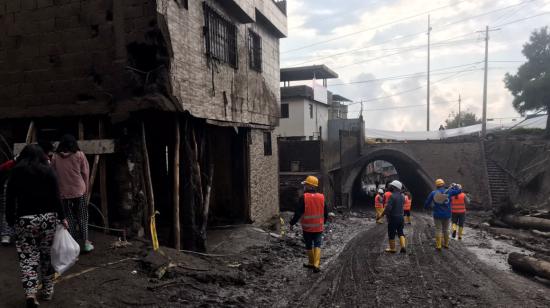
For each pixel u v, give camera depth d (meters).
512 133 30.92
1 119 8.38
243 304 5.91
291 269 8.41
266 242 10.92
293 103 29.77
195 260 7.41
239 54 11.68
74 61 7.89
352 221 20.20
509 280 7.67
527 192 22.88
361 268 8.45
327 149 24.00
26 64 8.19
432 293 6.63
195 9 8.99
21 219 4.41
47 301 4.72
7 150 8.48
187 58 8.54
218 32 10.27
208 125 11.20
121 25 7.61
